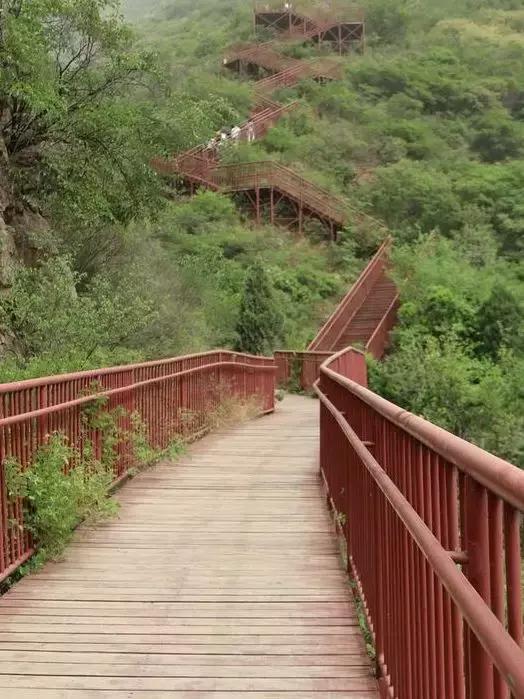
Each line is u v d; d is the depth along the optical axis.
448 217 43.19
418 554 2.87
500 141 56.31
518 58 72.00
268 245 38.50
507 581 1.71
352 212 42.28
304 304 34.06
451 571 1.95
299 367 26.22
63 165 15.00
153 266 19.41
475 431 17.19
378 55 70.31
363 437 5.18
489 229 42.50
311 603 4.96
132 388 8.71
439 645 2.56
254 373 17.66
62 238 15.62
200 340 19.59
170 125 16.28
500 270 36.41
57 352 10.93
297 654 4.16
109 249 17.45
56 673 3.91
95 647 4.24
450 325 28.58
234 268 32.69
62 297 11.99
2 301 11.83
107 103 15.62
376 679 3.80
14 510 5.44
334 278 37.12
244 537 6.55
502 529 1.82
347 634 4.45
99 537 6.54
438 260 33.31
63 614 4.75
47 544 5.84
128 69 15.73
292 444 12.19
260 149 48.94
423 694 2.78
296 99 58.66
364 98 61.75
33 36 12.80
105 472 7.40
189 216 37.72
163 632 4.46
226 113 17.77
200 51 72.69
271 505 7.76
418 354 20.23
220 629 4.52
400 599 3.24
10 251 12.92
